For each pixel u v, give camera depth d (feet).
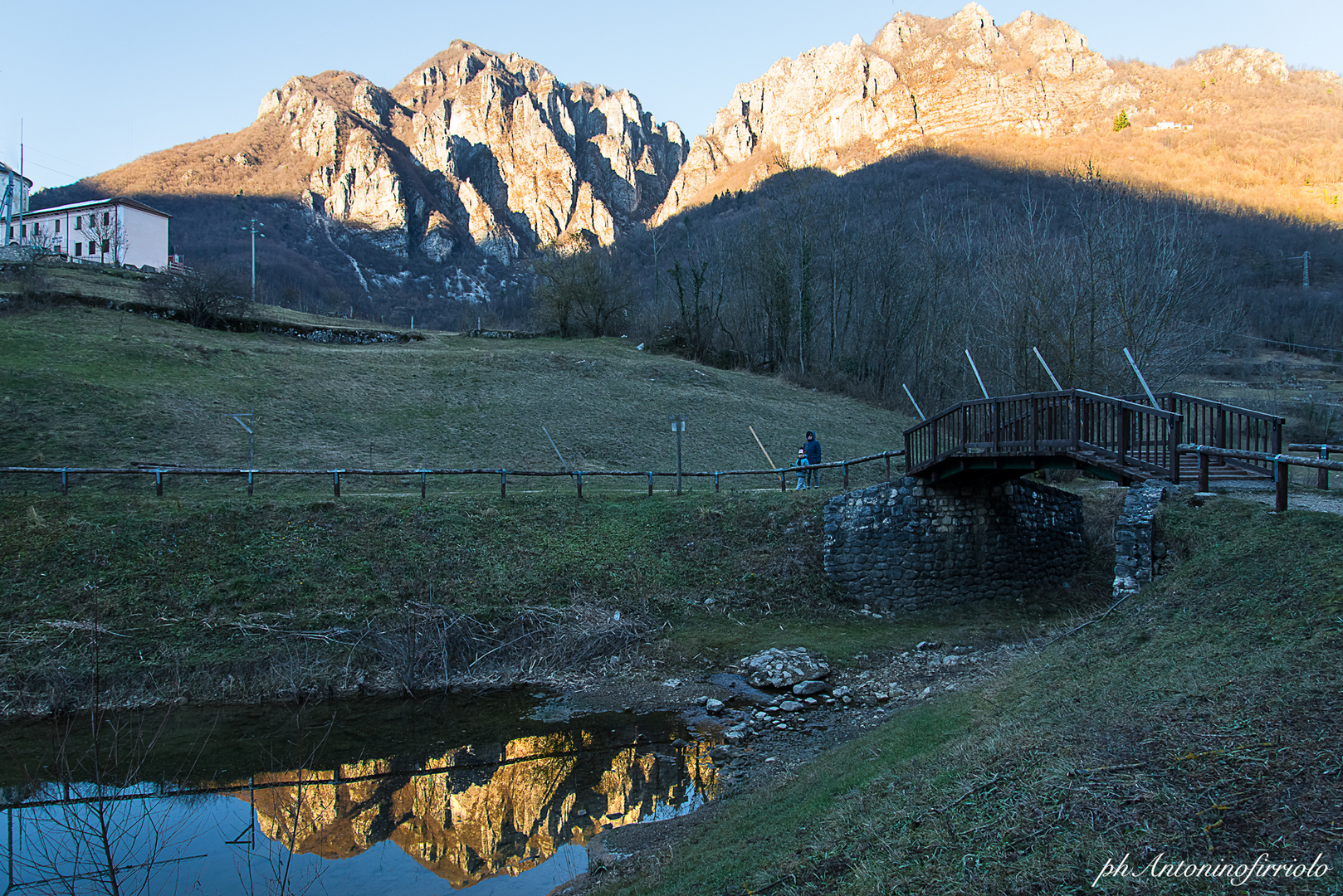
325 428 93.09
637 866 27.81
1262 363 177.99
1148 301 89.20
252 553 56.03
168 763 38.99
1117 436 45.50
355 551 57.88
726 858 24.73
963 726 30.17
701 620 56.54
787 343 170.30
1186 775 18.38
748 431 114.62
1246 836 15.42
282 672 47.83
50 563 52.21
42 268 136.67
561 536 63.05
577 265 190.60
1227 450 38.09
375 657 49.90
